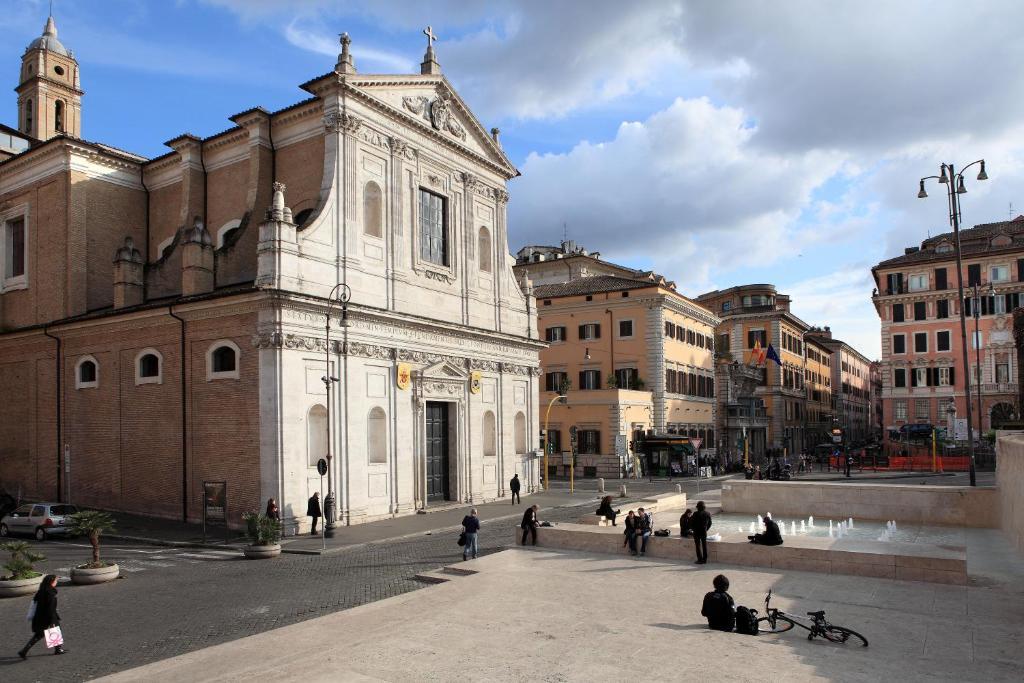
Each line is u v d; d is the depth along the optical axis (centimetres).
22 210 4106
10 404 3953
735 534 2192
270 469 2814
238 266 3416
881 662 1196
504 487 4147
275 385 2831
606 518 2717
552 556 2155
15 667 1330
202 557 2431
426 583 1952
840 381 13112
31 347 3853
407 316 3434
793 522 2878
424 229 3769
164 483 3188
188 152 3844
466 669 1166
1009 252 7388
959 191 3666
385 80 3466
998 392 7338
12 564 1955
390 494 3325
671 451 5744
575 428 5809
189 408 3120
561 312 6462
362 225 3331
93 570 2019
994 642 1310
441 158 3866
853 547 1923
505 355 4259
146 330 3309
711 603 1406
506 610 1552
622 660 1207
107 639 1497
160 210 4116
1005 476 2480
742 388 8144
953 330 7650
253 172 3528
